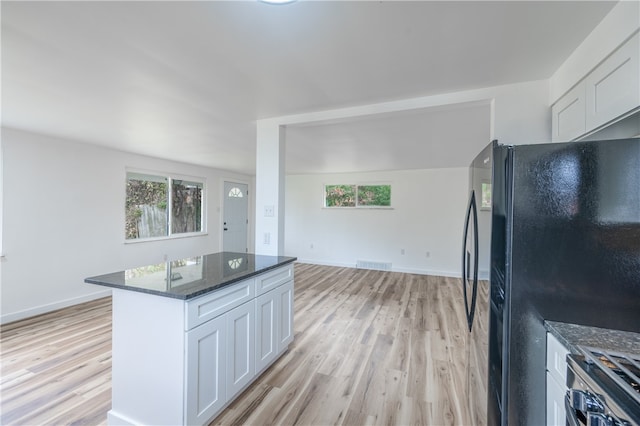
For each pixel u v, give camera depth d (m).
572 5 1.14
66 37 1.39
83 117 2.62
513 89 1.87
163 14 1.21
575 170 1.12
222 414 1.75
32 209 3.31
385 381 2.11
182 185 5.55
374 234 6.20
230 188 6.79
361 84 1.90
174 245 5.28
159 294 1.49
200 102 2.22
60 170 3.56
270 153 2.64
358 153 4.20
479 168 1.55
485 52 1.50
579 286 1.11
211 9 1.18
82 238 3.80
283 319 2.44
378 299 4.12
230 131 3.07
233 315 1.81
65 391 1.95
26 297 3.26
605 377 0.79
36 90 2.02
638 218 1.05
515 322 1.17
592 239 1.10
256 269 2.07
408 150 3.96
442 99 2.05
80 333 2.87
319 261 6.69
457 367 2.31
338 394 1.95
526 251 1.16
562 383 1.00
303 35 1.37
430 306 3.82
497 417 1.23
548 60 1.56
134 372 1.60
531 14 1.20
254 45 1.45
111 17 1.23
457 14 1.20
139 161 4.59
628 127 1.27
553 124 1.74
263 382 2.08
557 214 1.13
